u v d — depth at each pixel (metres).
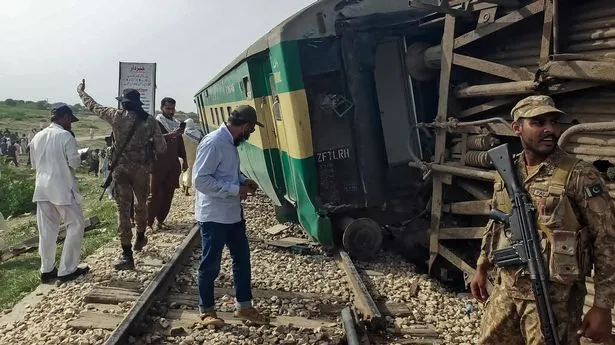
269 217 11.42
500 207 3.49
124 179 7.79
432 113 8.28
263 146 9.47
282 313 6.23
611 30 4.98
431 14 7.88
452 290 7.25
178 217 11.78
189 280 7.35
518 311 3.32
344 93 7.99
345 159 8.07
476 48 7.09
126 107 7.81
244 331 5.72
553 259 3.13
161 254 8.66
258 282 7.20
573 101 5.48
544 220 3.16
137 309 5.80
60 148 7.35
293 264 8.05
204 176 5.43
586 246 3.15
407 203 8.30
